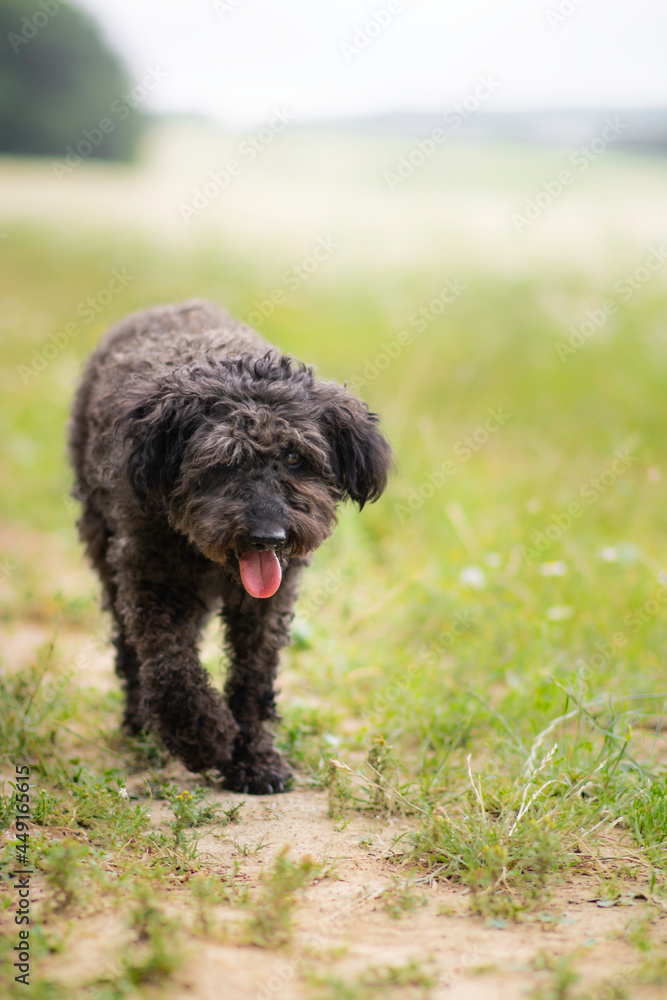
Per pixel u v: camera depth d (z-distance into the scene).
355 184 28.95
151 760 5.23
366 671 6.38
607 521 8.69
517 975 3.04
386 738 5.43
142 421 4.64
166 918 3.21
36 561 8.71
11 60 35.66
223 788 4.97
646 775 4.54
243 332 5.66
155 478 4.69
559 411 11.40
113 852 3.97
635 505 8.80
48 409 12.33
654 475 8.11
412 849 4.14
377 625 7.29
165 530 4.81
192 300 6.43
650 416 11.16
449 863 3.98
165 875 3.79
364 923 3.46
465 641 6.79
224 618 5.27
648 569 7.45
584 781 4.53
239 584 4.94
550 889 3.74
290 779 4.98
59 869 3.43
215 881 3.69
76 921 3.29
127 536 4.88
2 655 6.70
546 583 7.33
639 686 5.83
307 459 4.74
